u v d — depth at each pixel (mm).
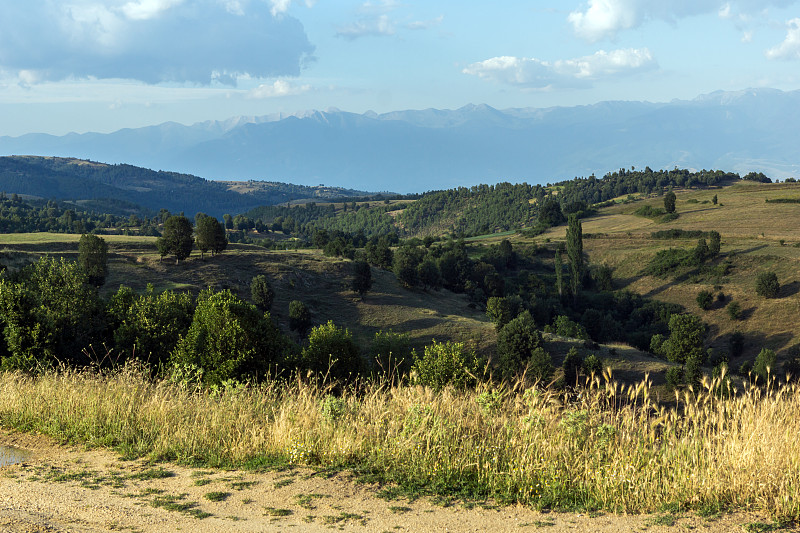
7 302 16859
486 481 6512
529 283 117250
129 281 74750
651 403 7180
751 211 152000
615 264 124500
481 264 113312
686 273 109938
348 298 83375
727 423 6625
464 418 7805
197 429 8297
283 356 19344
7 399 9930
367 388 9805
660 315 95375
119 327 24234
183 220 84188
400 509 5754
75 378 10961
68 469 7188
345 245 119500
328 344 22031
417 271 96000
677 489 5809
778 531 4957
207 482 6621
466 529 5219
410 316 76688
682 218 154750
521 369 45969
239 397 9453
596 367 42406
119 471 7105
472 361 18266
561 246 133750
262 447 7801
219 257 90188
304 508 5777
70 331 22219
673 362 59875
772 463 5754
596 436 6953
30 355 16500
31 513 5574
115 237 113375
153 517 5512
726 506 5590
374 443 7645
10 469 7160
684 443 6438
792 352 75125
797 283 93938
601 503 5852
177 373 11266
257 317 16281
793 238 117625
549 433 7070
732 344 82062
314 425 8047
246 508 5785
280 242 195875
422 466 6809
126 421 8734
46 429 8867
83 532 5082
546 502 5891
